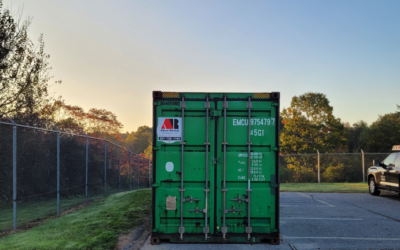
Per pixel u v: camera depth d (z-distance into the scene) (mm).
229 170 6734
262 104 6840
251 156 6762
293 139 42500
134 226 8445
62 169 14547
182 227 6637
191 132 6789
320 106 42312
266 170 6750
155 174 6730
